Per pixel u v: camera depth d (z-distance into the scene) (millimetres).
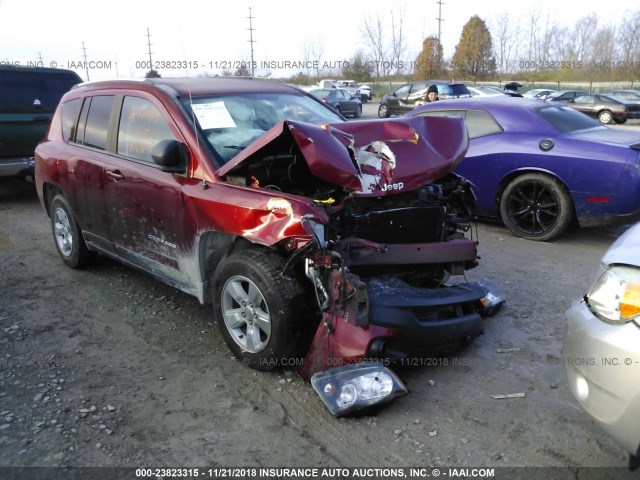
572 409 3170
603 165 5836
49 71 9219
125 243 4492
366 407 3061
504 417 3105
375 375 3094
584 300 2602
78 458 2781
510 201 6609
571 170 6039
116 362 3732
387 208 3662
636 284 2289
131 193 4199
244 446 2885
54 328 4230
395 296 3311
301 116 4488
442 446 2867
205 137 3842
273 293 3271
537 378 3496
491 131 6762
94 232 4887
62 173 5031
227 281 3564
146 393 3361
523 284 5102
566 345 2613
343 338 3176
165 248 4051
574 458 2770
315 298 3406
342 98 25594
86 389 3400
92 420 3088
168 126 3980
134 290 4973
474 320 3664
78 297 4816
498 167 6590
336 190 3541
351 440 2922
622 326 2281
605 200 5887
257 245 3570
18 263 5727
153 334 4133
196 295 3906
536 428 3004
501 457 2781
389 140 3801
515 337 4051
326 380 3076
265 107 4398
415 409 3191
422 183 3732
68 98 5324
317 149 3205
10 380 3482
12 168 8570
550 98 26000
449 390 3379
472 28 44656
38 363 3707
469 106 7102
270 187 3521
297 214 3104
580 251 6109
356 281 3098
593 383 2357
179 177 3820
